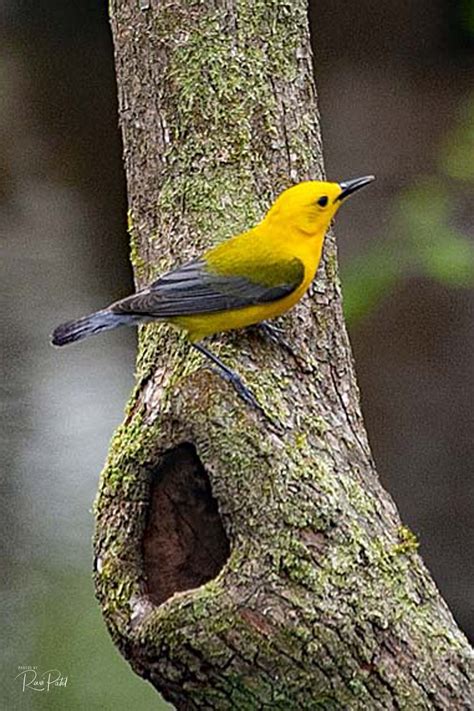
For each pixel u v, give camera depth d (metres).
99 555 8.05
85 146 28.56
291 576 7.44
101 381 21.89
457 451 19.92
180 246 9.02
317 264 8.68
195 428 7.78
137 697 14.88
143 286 9.20
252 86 9.34
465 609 17.61
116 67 9.81
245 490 7.61
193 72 9.34
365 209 24.05
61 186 27.64
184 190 9.16
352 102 28.98
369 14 31.33
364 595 7.53
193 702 7.70
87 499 19.06
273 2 9.55
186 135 9.27
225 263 8.41
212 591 7.46
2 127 29.05
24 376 22.02
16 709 14.75
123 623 7.79
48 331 23.36
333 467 7.95
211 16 9.45
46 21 31.59
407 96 29.02
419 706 7.54
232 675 7.46
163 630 7.49
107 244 26.12
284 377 8.35
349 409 8.61
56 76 30.39
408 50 30.73
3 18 31.86
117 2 9.74
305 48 9.65
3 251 25.69
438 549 18.34
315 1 31.42
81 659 15.65
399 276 16.52
